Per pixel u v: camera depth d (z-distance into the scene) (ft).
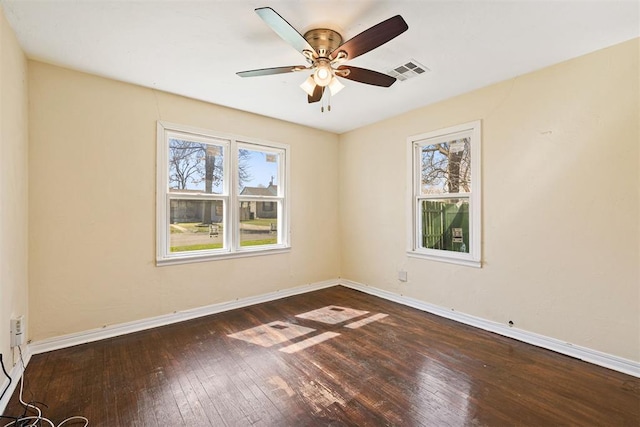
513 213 8.86
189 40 6.94
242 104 10.98
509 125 8.92
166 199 10.01
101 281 8.76
